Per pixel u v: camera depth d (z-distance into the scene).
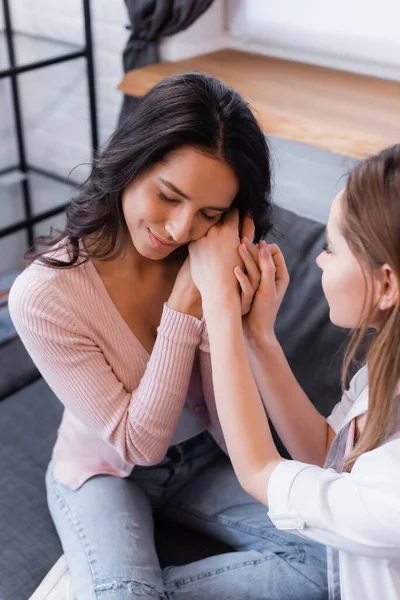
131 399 1.11
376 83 1.82
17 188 2.52
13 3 2.29
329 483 0.85
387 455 0.81
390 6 1.73
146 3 1.86
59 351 1.08
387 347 0.82
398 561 0.89
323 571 1.14
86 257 1.07
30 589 1.19
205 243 1.01
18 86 2.43
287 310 1.41
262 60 1.99
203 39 2.03
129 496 1.23
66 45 2.22
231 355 0.94
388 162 0.78
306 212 1.87
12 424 1.53
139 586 1.09
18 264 2.59
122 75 2.17
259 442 0.91
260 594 1.12
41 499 1.37
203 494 1.31
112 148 0.97
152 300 1.16
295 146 1.81
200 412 1.25
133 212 0.99
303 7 1.88
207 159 0.91
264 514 1.25
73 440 1.27
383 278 0.81
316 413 1.13
